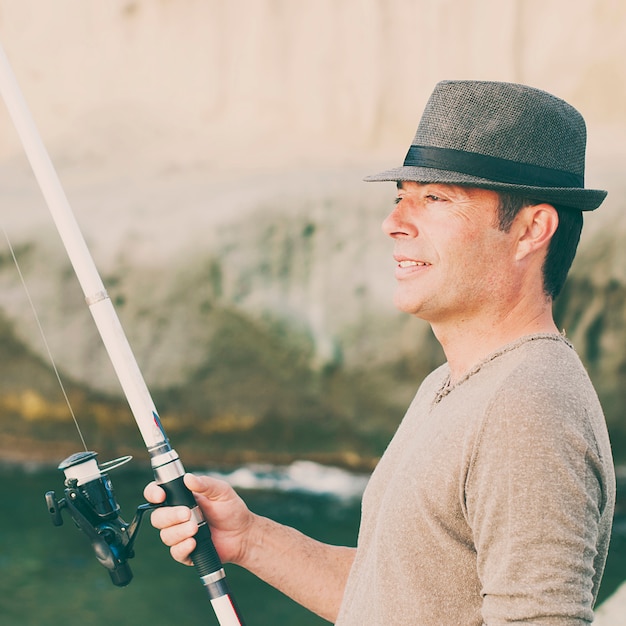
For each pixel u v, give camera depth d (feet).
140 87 41.09
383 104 39.81
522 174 5.22
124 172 37.88
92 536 6.30
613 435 32.09
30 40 41.47
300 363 33.50
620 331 31.81
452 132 5.32
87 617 22.47
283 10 40.50
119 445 34.63
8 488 31.55
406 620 4.96
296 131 39.99
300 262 33.50
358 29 39.83
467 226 5.28
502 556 4.55
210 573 6.18
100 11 41.24
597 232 31.45
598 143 35.45
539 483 4.48
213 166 37.88
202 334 33.91
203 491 6.31
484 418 4.73
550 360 4.91
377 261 33.14
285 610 22.49
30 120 6.17
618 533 27.63
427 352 32.58
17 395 34.81
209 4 40.81
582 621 4.40
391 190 33.37
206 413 34.40
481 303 5.35
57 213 6.15
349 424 33.60
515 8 39.04
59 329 34.19
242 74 40.68
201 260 33.53
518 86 5.28
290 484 32.53
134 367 6.18
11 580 24.26
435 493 4.90
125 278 34.01
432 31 39.58
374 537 5.29
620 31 38.11
